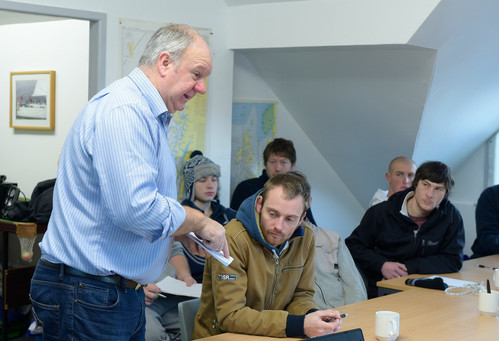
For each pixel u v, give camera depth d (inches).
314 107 211.3
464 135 218.4
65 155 75.8
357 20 166.1
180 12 182.1
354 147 217.8
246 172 213.2
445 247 145.9
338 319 86.3
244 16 188.9
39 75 216.7
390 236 149.2
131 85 74.7
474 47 171.6
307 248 100.7
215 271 91.5
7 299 172.7
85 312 73.2
